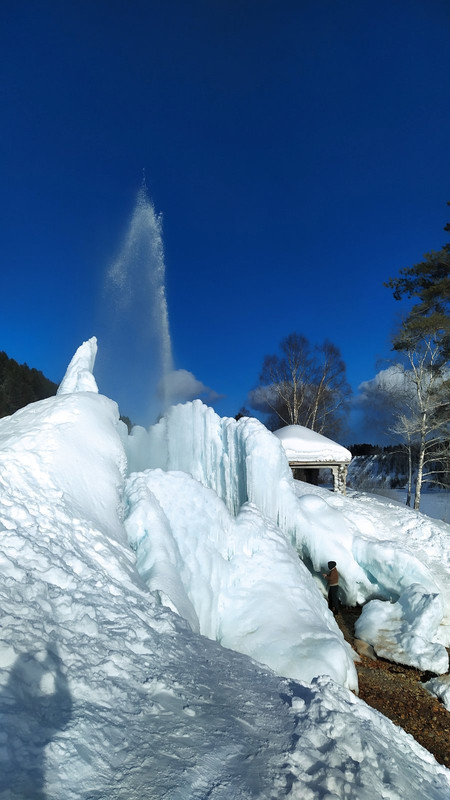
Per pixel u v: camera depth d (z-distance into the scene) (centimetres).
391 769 357
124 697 348
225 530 858
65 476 688
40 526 542
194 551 780
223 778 289
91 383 1109
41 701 306
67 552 519
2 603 385
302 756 327
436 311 2817
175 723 338
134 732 315
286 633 735
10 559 450
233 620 765
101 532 637
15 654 325
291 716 388
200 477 1261
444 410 2709
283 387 3494
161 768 286
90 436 820
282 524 1166
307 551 1200
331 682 469
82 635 400
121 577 558
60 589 451
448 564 1228
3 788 232
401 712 821
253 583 820
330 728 368
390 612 1096
